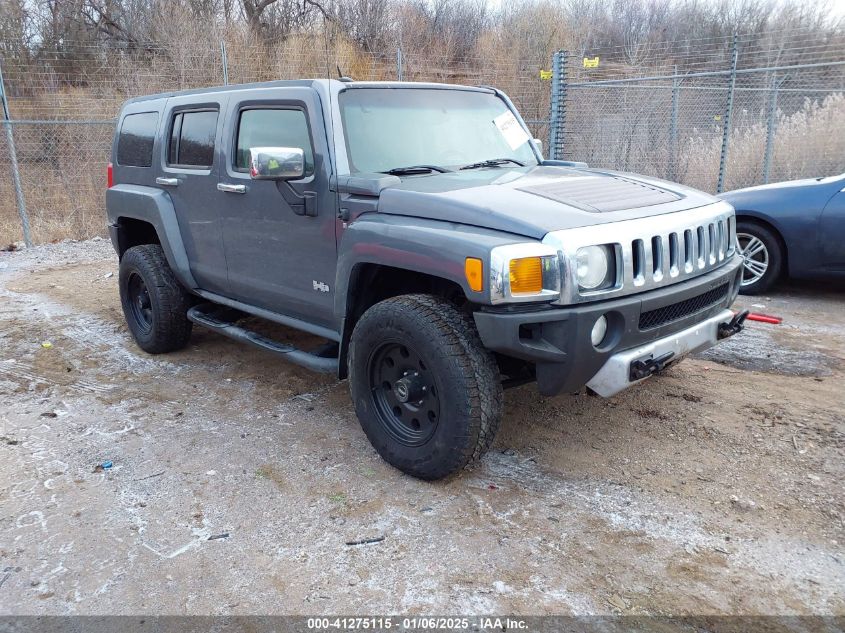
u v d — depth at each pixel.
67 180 12.75
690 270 3.44
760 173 11.69
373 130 3.95
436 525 3.13
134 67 14.27
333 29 13.69
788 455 3.67
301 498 3.39
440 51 15.03
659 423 4.09
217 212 4.62
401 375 3.48
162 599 2.70
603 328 3.12
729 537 3.00
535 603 2.62
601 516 3.18
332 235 3.81
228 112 4.46
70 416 4.40
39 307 7.11
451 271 3.09
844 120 11.51
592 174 4.14
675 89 11.72
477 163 4.25
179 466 3.73
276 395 4.70
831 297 6.84
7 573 2.87
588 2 21.83
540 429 4.06
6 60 13.96
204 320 4.97
